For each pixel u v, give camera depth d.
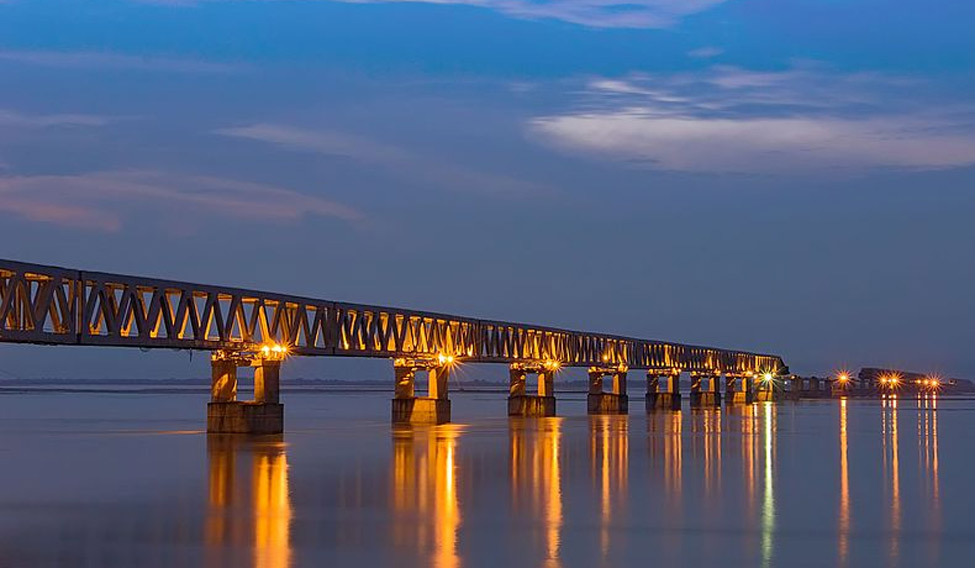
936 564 43.69
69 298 81.44
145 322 89.88
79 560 44.19
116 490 64.62
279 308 108.56
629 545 46.94
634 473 73.06
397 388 136.25
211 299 98.50
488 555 44.84
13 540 48.41
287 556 44.75
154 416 169.88
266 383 106.62
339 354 117.38
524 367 163.62
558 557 44.53
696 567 42.91
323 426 131.00
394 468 75.94
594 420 150.00
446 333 141.50
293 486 65.94
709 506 57.59
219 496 61.78
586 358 184.62
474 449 92.38
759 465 78.81
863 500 60.22
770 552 45.69
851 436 113.25
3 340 76.12
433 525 51.62
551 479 69.25
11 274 75.19
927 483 68.25
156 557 44.72
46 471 75.62
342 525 51.69
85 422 147.75
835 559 44.47
